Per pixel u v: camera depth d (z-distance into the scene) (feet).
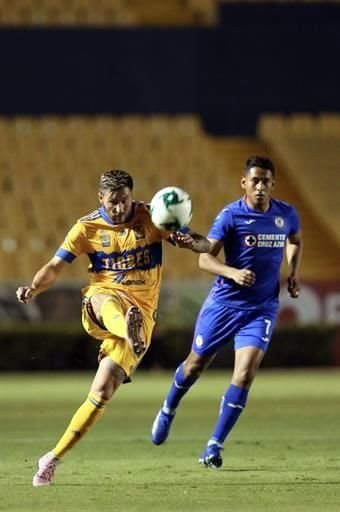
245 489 94.12
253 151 394.52
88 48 392.06
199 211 376.48
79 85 392.68
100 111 394.11
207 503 85.40
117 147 391.45
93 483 98.53
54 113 392.68
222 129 397.39
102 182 94.43
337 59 399.44
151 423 166.09
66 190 377.50
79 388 240.32
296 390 228.43
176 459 119.14
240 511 80.94
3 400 208.74
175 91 395.96
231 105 396.98
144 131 394.73
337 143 398.21
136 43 393.50
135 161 389.19
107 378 92.94
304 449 127.85
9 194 373.40
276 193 383.04
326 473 105.40
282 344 307.17
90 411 93.71
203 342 112.57
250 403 197.77
